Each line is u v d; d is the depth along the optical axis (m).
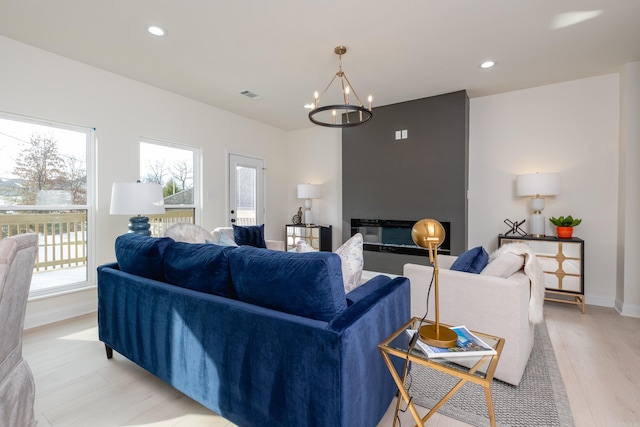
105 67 3.08
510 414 1.53
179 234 2.54
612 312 3.05
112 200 2.75
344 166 4.57
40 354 2.15
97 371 1.92
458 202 3.72
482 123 3.89
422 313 2.08
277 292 1.22
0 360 1.02
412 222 4.02
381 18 2.26
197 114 4.07
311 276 1.15
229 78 3.33
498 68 3.09
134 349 1.78
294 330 1.12
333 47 2.68
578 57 2.87
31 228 2.73
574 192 3.41
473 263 2.03
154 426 1.46
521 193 3.39
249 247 1.46
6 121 2.60
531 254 1.96
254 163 5.01
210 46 2.67
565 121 3.45
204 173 4.18
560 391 1.71
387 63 2.98
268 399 1.20
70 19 2.27
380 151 4.26
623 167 3.06
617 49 2.72
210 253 1.50
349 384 1.06
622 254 3.05
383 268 4.27
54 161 2.86
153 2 2.08
